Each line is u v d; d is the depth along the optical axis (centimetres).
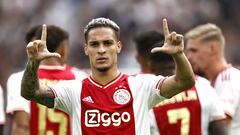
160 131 1795
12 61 4572
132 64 4128
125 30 4656
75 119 1526
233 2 5000
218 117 1811
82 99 1526
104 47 1525
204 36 2003
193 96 1798
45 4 4859
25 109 1900
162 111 1794
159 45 1867
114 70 1545
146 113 1527
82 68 4369
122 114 1509
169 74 1841
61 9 4822
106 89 1529
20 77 1925
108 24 1538
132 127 1504
